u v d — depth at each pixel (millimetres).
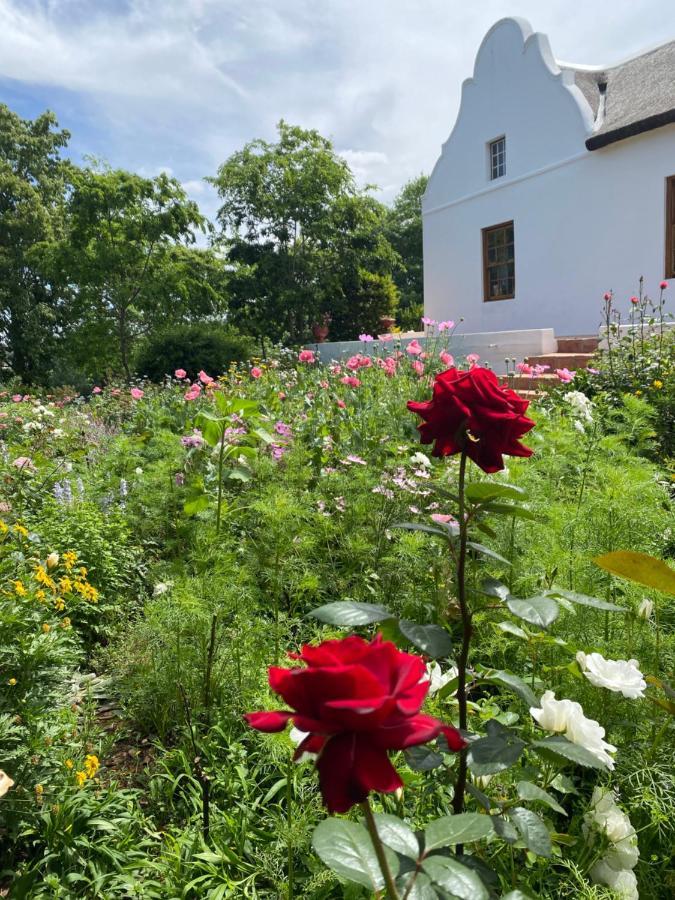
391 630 1142
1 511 3420
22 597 2197
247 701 2279
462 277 14227
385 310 22172
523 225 12445
